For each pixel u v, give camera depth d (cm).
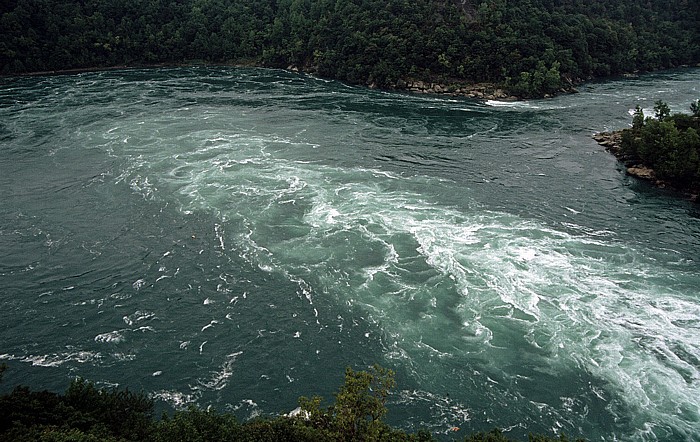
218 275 5681
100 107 11575
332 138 9850
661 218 6919
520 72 13388
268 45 17488
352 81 14438
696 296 5228
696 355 4484
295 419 3328
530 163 8788
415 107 12112
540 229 6562
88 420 3391
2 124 10269
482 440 3259
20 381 4312
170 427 3048
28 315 5091
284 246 6166
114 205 7088
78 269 5778
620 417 3984
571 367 4438
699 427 3856
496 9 14338
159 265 5850
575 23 15262
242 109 11738
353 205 7112
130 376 4397
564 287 5388
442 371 4441
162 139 9600
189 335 4862
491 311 5075
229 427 3197
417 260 5869
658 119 9769
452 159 8894
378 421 3059
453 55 13700
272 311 5162
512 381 4334
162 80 14562
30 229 6525
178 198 7275
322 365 4528
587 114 11625
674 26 17875
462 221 6725
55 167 8300
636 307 5081
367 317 5056
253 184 7725
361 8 15100
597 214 7019
